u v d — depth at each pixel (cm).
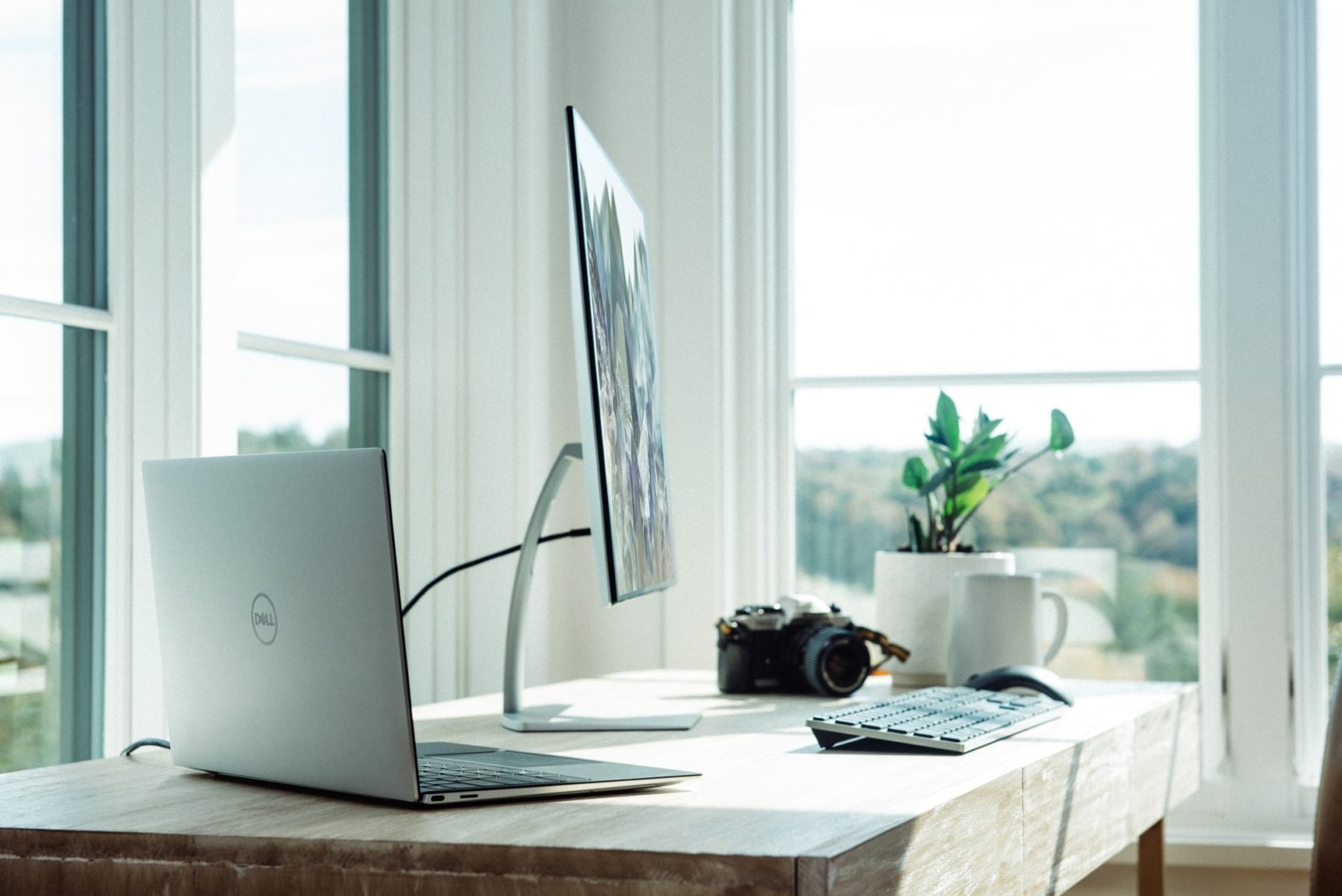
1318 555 217
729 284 235
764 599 238
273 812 89
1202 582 221
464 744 122
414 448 212
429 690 211
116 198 153
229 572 99
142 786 101
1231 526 216
